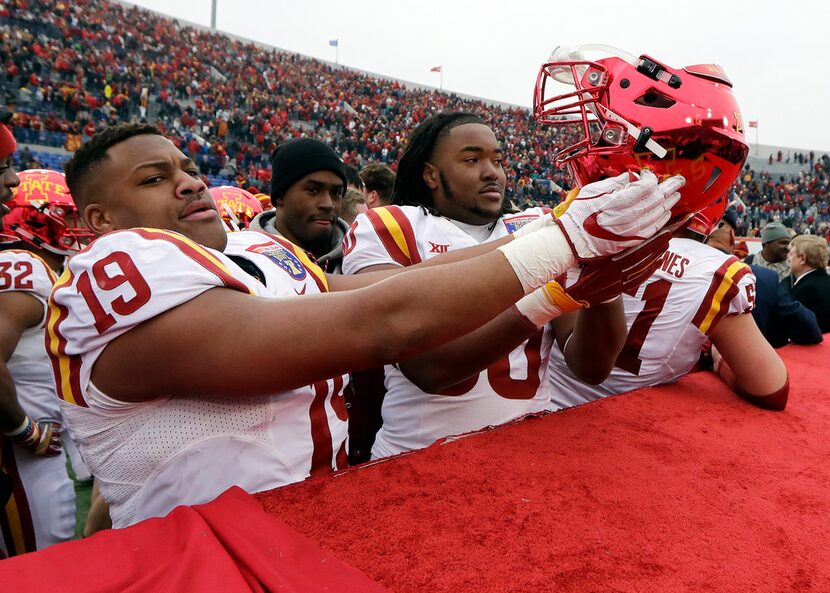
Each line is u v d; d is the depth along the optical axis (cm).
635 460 105
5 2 1589
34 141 1298
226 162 1514
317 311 75
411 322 75
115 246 82
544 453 107
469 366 127
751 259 851
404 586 66
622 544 77
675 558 75
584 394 190
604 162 101
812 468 105
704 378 170
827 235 2008
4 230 197
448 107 2403
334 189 226
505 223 166
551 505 87
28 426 166
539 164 1998
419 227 156
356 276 133
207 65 1975
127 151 105
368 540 76
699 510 88
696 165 92
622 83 97
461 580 68
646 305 167
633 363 175
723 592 68
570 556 74
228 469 92
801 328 240
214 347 76
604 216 80
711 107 92
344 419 116
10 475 170
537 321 114
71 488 188
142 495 92
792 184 2255
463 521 81
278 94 2025
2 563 66
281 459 97
